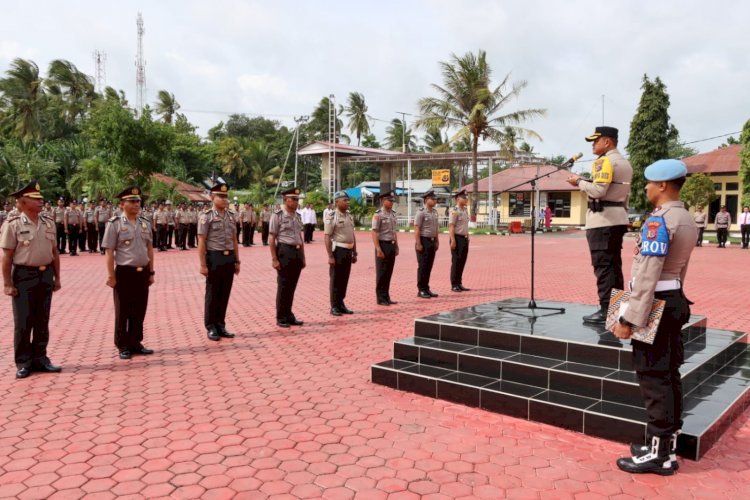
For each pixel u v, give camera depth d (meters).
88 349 6.96
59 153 39.94
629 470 3.71
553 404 4.50
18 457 3.93
